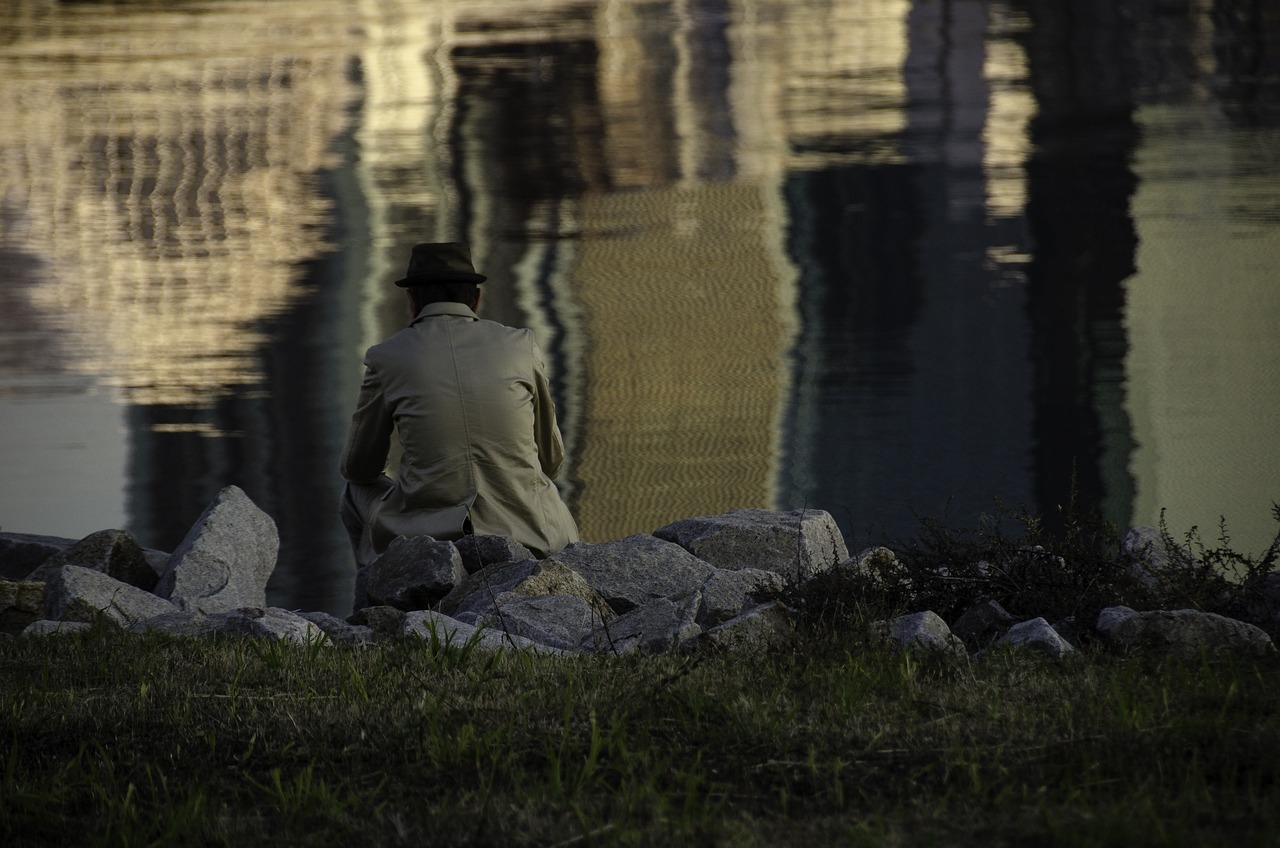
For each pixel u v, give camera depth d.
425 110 91.50
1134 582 16.12
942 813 9.30
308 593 28.53
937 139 79.00
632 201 67.69
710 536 19.83
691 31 123.88
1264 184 64.81
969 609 16.02
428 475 19.81
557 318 50.97
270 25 127.75
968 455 35.84
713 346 47.00
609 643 15.06
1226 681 12.00
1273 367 41.56
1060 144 76.75
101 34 122.25
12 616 18.25
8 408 41.19
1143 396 39.88
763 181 70.62
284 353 46.19
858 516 32.22
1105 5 131.00
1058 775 9.91
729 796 9.91
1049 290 51.22
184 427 39.41
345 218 65.25
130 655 14.09
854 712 11.43
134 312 51.25
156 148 80.81
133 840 9.38
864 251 57.88
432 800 10.01
